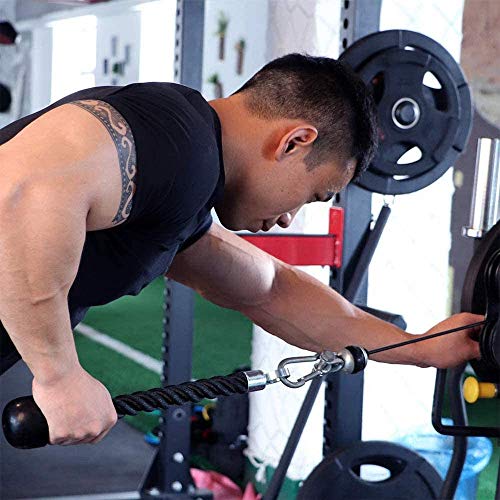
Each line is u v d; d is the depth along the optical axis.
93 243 1.37
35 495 3.16
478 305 1.65
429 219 3.36
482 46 4.75
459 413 1.74
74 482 3.30
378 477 3.04
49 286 1.17
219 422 3.46
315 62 1.46
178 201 1.30
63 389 1.23
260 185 1.47
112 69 10.79
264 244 2.26
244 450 3.43
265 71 1.46
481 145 1.68
